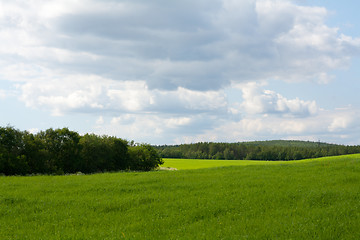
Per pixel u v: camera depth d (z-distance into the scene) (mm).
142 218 14211
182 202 16859
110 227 12953
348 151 198750
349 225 11883
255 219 13391
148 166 84812
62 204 17125
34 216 14906
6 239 11555
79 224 13680
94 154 69688
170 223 13375
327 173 25906
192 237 11172
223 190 20094
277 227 11906
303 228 11656
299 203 15836
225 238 10859
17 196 18922
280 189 19484
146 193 19812
